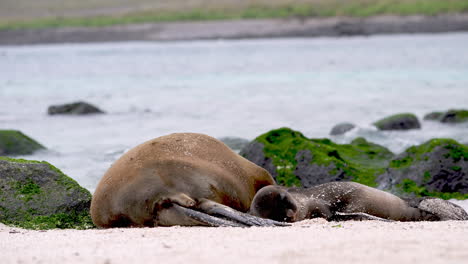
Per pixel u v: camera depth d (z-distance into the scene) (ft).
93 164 184.55
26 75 618.44
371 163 166.30
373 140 220.23
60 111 315.78
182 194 98.53
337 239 69.67
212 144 112.16
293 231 79.00
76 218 112.16
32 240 80.84
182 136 111.14
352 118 285.84
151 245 70.18
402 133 233.55
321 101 353.31
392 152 183.83
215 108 330.54
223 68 632.79
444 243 66.44
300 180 150.41
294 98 370.94
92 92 444.55
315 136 234.99
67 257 63.98
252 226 88.48
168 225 96.99
